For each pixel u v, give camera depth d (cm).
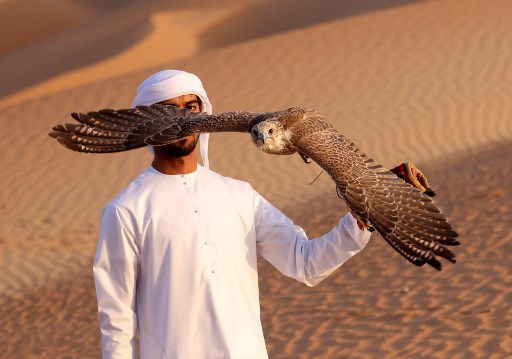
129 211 454
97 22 3875
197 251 451
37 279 1340
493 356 809
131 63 3012
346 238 441
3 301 1262
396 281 1045
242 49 2509
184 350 447
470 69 2097
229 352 446
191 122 414
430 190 375
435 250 322
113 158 1855
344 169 338
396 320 938
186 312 449
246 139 1877
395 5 3506
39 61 3291
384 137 1822
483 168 1487
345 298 1027
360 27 2533
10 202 1691
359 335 917
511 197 1281
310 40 2486
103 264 457
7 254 1446
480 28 2338
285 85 2186
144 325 459
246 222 467
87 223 1573
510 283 975
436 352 839
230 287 456
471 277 1012
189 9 3697
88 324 1127
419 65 2167
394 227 329
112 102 2242
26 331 1130
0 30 4041
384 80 2114
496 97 1930
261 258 1227
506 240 1112
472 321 895
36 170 1844
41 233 1534
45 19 4144
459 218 1231
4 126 2133
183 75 469
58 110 2216
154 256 451
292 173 1688
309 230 1361
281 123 363
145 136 421
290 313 1015
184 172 466
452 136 1781
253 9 3684
